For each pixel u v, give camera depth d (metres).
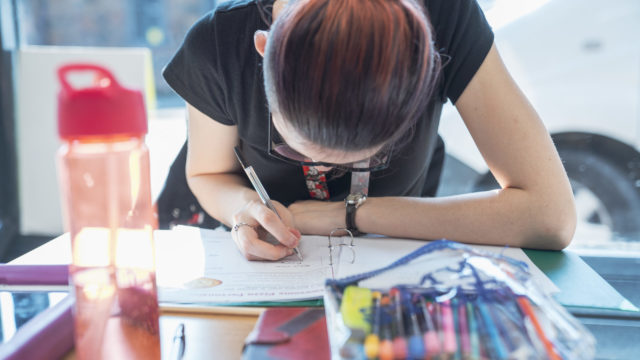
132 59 2.07
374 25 0.45
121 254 0.42
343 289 0.50
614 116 2.05
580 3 1.98
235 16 0.84
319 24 0.46
